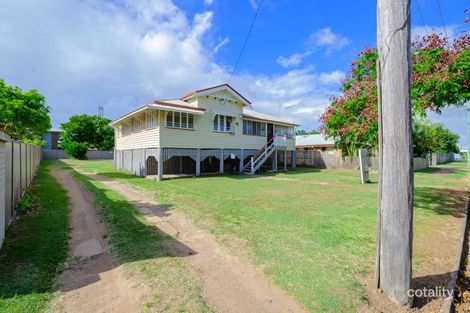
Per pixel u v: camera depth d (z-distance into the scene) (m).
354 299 2.85
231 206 7.41
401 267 2.76
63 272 3.44
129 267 3.59
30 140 17.67
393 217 2.81
